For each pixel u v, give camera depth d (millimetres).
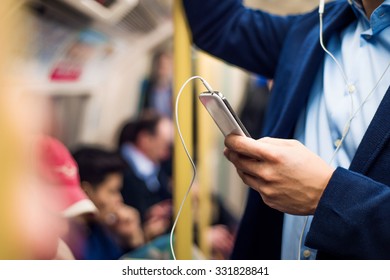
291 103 795
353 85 723
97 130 1346
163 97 1665
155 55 1562
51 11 915
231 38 939
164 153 1655
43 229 744
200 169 1874
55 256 820
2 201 378
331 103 743
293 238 781
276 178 611
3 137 376
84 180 1234
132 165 1498
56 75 1058
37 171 804
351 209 583
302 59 822
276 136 812
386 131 627
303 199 617
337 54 796
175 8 894
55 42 991
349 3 786
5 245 382
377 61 708
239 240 877
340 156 710
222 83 2016
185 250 890
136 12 1197
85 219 1099
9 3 391
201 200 1883
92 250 1141
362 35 738
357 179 600
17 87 444
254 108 2109
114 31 1212
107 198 1281
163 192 1608
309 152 631
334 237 594
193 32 934
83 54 1159
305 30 875
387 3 680
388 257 583
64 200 894
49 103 1028
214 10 921
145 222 1498
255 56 953
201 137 1856
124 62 1424
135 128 1516
